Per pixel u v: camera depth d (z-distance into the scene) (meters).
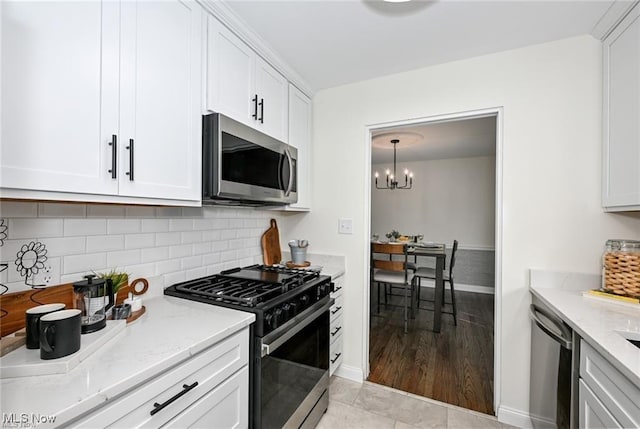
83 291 0.97
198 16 1.32
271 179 1.75
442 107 1.97
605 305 1.35
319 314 1.69
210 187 1.34
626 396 0.84
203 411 1.00
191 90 1.28
